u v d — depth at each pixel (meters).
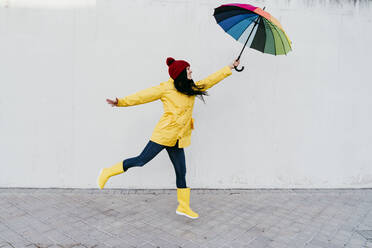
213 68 4.01
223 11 2.88
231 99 4.10
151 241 2.73
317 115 4.24
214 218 3.28
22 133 3.97
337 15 4.12
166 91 2.88
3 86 3.89
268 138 4.20
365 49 4.21
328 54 4.17
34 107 3.94
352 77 4.23
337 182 4.36
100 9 3.84
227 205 3.66
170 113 2.85
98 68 3.92
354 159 4.37
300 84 4.17
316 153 4.29
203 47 3.97
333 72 4.20
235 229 3.03
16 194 3.80
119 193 3.94
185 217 3.27
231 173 4.19
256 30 2.86
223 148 4.15
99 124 4.00
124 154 4.05
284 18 4.06
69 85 3.93
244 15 2.76
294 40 4.10
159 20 3.90
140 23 3.89
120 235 2.82
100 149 4.03
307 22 4.09
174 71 2.82
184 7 3.90
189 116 2.96
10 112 3.93
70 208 3.43
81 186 4.07
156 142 2.88
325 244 2.78
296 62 4.13
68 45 3.88
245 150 4.18
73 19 3.85
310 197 4.01
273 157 4.23
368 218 3.38
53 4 3.81
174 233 2.90
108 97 3.96
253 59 4.07
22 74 3.89
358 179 4.35
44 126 3.97
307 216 3.40
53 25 3.85
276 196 4.01
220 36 3.97
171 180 4.13
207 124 4.09
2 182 4.02
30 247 2.55
